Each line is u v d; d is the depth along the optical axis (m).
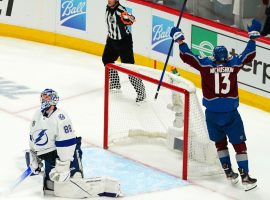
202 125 22.50
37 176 21.80
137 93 26.77
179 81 22.89
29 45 36.00
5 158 23.25
